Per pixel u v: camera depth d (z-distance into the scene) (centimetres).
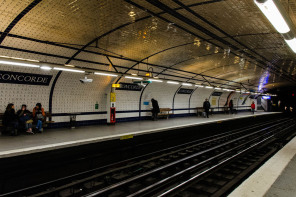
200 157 966
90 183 649
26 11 580
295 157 497
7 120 918
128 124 1384
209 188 634
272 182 346
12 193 527
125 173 749
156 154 990
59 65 771
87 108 1309
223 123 1781
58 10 600
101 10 633
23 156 639
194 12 677
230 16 701
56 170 715
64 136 912
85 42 851
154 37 888
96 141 832
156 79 1199
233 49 1088
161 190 618
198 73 1661
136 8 640
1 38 704
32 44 780
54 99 1148
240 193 307
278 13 333
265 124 2378
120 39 869
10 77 942
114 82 1365
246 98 3491
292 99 3941
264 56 1241
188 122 1526
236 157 913
